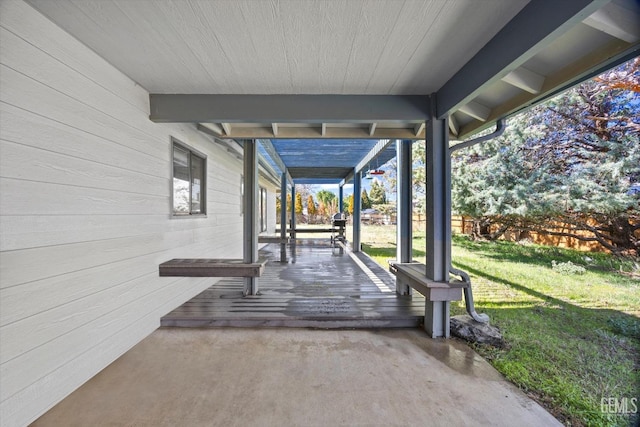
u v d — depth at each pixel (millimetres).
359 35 1884
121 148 2459
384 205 18641
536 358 2438
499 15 1693
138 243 2707
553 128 6566
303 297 3742
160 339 2756
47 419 1688
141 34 1893
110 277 2330
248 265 3170
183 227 3619
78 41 1995
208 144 4371
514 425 1649
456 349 2576
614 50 1604
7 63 1565
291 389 1972
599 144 5785
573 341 2791
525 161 7000
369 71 2383
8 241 1570
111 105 2334
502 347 2623
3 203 1548
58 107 1864
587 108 6055
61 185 1891
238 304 3471
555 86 2021
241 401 1845
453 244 9141
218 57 2170
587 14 1308
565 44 1755
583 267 5770
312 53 2105
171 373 2168
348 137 3688
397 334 2900
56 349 1839
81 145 2045
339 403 1829
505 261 6953
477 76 2102
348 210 23672
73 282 1980
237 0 1546
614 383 2076
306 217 24375
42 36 1745
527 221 7781
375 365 2293
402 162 3906
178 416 1707
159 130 3053
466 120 3393
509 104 2551
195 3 1573
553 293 4504
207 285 4281
